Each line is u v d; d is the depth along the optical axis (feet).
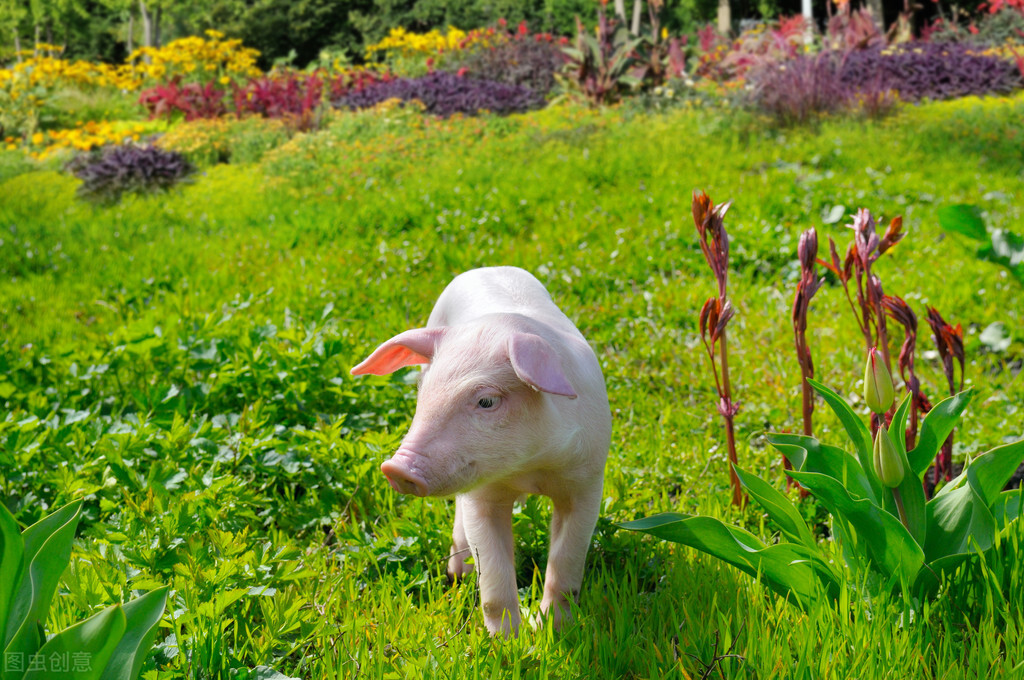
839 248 23.29
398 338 8.86
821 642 7.77
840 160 32.50
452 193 30.68
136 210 34.71
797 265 23.08
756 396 16.22
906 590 8.02
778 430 14.71
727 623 8.00
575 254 24.81
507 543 9.28
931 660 7.72
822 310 20.63
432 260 25.80
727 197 27.96
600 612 9.11
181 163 38.70
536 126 43.93
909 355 10.30
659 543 10.66
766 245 23.80
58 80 62.08
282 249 27.76
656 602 9.11
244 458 12.59
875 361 8.74
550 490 9.08
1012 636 7.62
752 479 9.09
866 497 8.81
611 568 10.39
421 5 114.83
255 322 18.58
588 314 20.75
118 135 47.70
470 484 8.07
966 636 7.84
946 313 19.89
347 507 11.67
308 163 38.17
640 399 16.14
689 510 11.78
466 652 8.38
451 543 10.82
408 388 15.31
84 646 5.72
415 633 8.79
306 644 8.94
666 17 104.78
